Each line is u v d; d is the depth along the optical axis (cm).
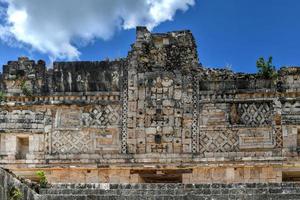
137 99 3272
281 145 3142
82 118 3288
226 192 2200
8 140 3297
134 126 3244
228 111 3216
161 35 3353
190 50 3322
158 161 3180
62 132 3281
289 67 3231
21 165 3247
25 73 3359
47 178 3238
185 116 3228
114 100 3288
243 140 3170
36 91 3334
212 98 3238
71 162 3231
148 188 2272
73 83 3328
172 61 3312
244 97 3219
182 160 3169
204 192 2203
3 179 2136
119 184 2289
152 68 3309
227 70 3291
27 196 2164
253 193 2175
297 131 3162
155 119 3241
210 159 3156
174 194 2200
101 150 3234
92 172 3222
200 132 3206
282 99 3195
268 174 3114
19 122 3309
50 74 3353
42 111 3319
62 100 3309
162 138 3212
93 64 3344
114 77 3312
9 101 3331
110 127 3259
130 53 3341
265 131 3169
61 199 2175
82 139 3266
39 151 3269
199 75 3275
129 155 3200
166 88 3272
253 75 3244
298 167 3117
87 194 2214
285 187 2202
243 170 3134
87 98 3303
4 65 3381
